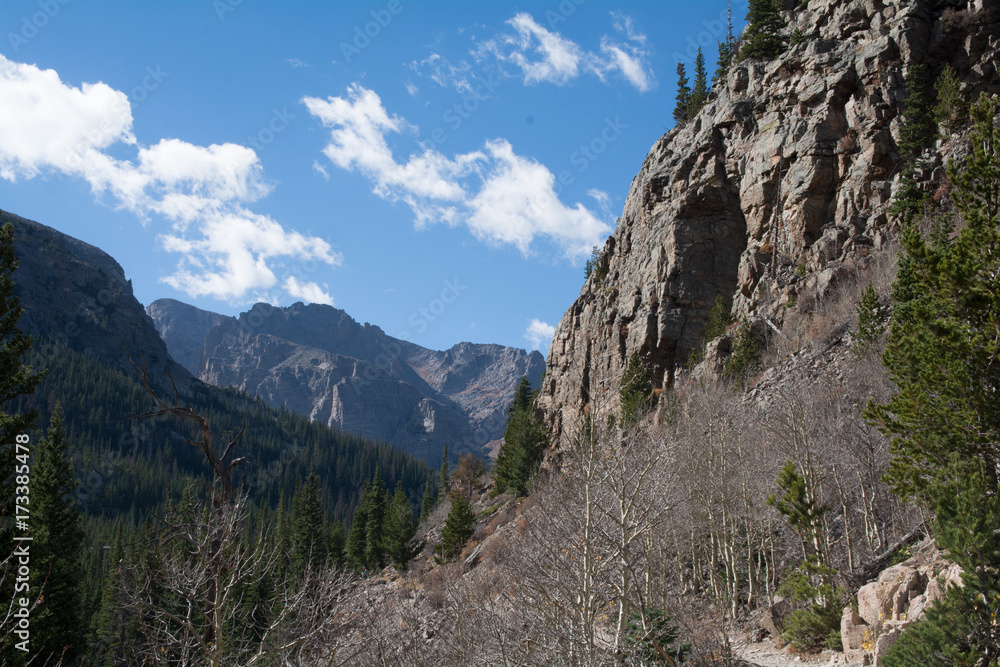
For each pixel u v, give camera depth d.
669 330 69.44
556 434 84.38
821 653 22.20
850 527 32.44
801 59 70.56
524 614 20.19
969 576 14.62
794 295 60.69
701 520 32.25
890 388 33.91
